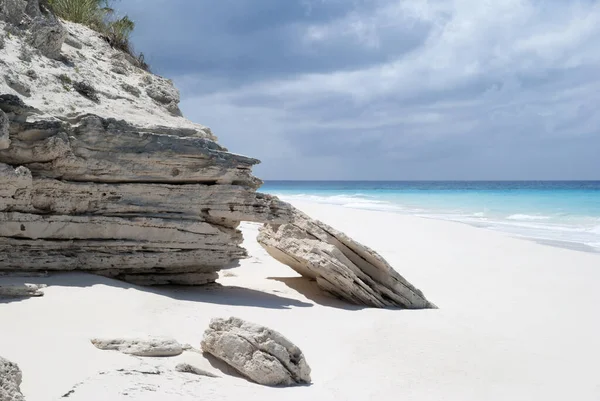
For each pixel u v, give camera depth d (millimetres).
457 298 14258
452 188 111250
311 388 7598
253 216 12258
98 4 16641
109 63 14305
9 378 5723
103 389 6266
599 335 11164
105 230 11250
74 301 9391
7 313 8422
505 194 71875
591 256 20781
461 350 9703
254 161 12328
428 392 7891
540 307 13367
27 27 12648
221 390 6887
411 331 10586
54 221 10797
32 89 11352
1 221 10273
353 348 9438
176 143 11648
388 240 23562
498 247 22344
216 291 12484
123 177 11406
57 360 6902
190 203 11922
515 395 8070
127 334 8133
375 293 12992
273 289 13688
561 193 72812
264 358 7602
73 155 10859
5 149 10461
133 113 12664
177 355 7797
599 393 8266
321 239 13367
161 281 12195
